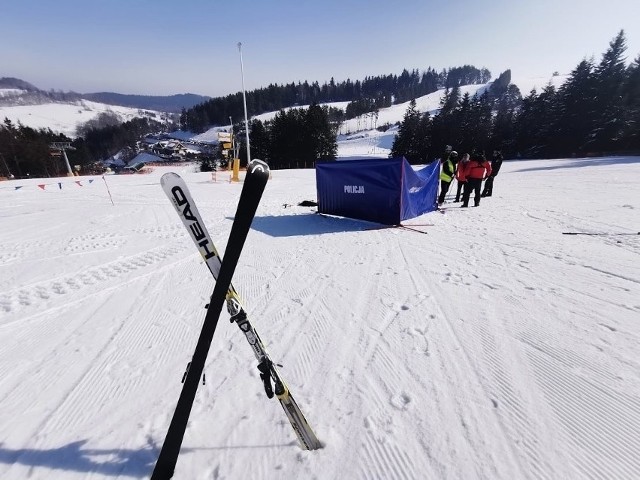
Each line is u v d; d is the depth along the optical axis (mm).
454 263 4527
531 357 2484
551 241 5309
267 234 6516
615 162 20094
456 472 1650
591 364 2377
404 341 2756
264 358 1599
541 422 1922
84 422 2033
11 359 2709
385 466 1689
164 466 1572
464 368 2398
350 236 6184
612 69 32500
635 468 1643
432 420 1960
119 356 2711
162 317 3350
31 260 5148
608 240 5211
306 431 1748
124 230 6965
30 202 11297
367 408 2066
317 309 3375
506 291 3590
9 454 1818
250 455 1767
